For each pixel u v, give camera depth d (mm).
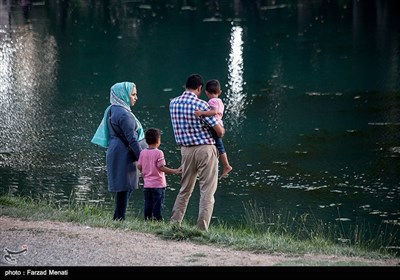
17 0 128000
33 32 101625
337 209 42312
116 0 129875
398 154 52688
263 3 124688
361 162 51062
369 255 27344
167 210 41344
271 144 55188
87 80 75562
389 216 41094
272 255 25844
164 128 58781
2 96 68500
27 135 56719
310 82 74250
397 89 70625
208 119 30000
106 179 47344
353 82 73750
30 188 45250
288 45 92750
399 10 114062
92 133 57531
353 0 123438
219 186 46312
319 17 111188
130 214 39438
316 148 54281
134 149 31062
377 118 61719
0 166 49406
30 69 80312
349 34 98500
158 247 25422
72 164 50188
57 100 67375
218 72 79125
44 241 25453
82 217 29953
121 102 31469
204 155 30188
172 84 74125
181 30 103750
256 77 76688
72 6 123438
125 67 81750
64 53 88688
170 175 48031
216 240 27016
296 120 61375
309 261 24344
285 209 42188
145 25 107688
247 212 41000
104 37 99000
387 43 91875
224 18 112625
